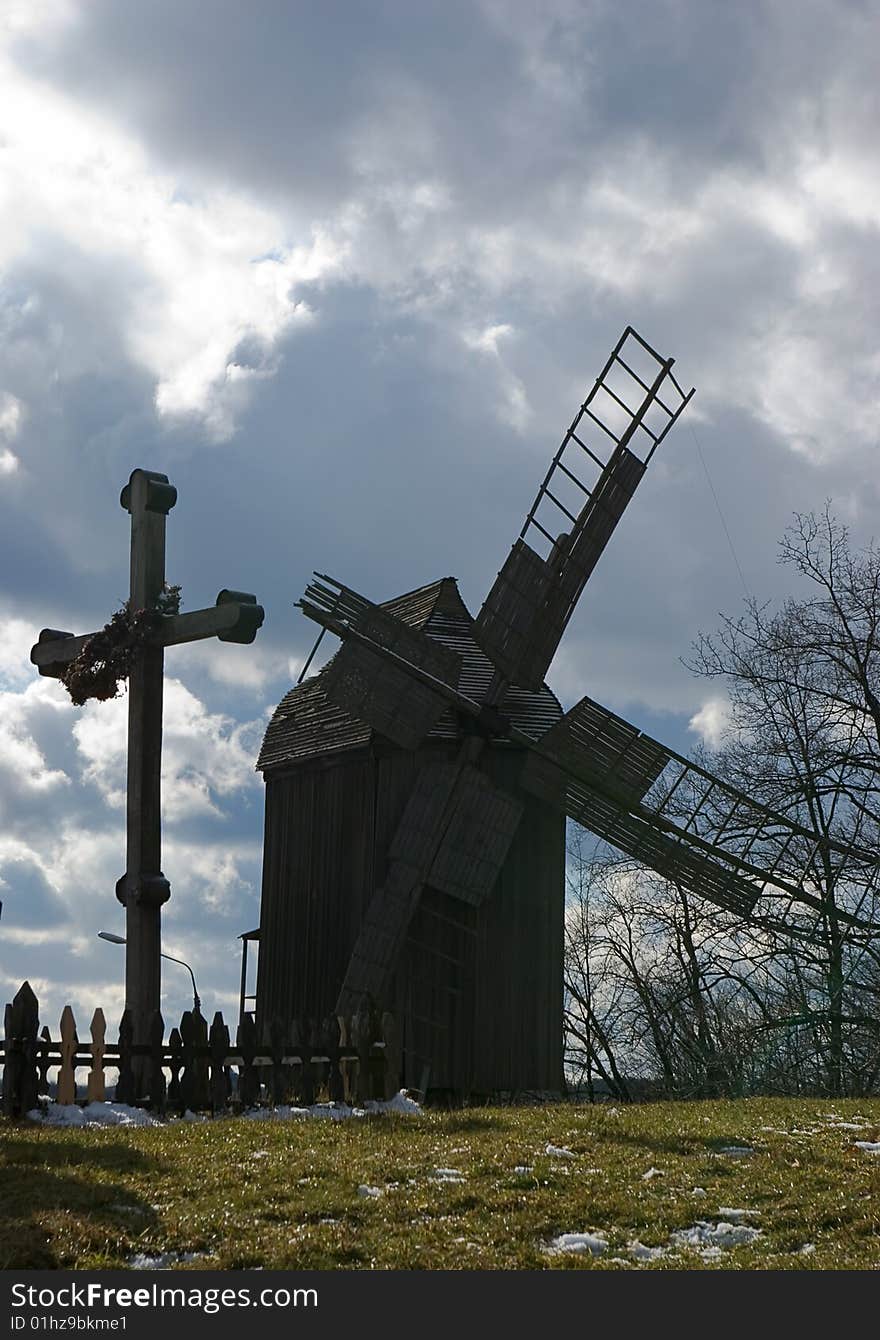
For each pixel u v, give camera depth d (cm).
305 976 3559
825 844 3509
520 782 3488
